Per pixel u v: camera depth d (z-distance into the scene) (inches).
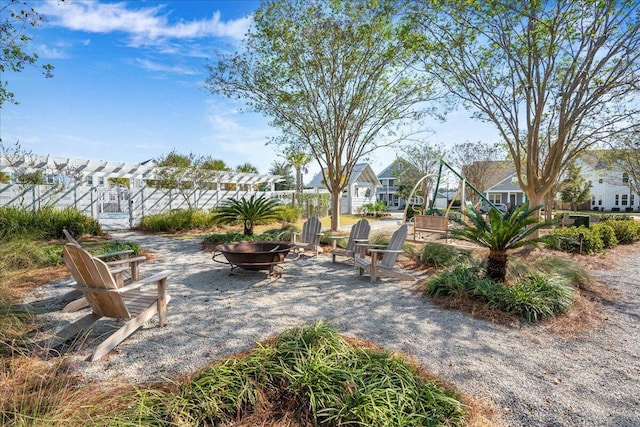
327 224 668.1
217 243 359.9
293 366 97.5
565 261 241.1
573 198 923.4
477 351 126.4
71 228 396.2
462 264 222.7
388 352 111.7
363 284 217.6
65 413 75.7
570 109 298.2
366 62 383.9
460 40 310.2
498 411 90.5
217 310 164.7
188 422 77.6
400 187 1161.4
